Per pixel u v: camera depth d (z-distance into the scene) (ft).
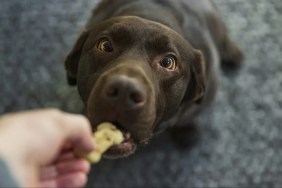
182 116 2.42
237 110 3.00
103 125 1.61
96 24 2.23
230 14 3.28
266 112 3.00
